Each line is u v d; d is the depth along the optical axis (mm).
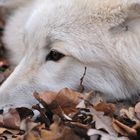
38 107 5652
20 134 5309
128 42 5844
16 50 8844
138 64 5824
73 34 6047
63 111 5527
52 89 6109
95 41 5969
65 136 4879
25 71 6266
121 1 5918
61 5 6289
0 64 8844
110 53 5910
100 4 6070
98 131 4996
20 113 5758
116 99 6141
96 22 6016
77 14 6129
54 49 6094
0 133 5324
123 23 5883
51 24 6168
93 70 6059
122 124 5113
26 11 8852
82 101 5559
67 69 6078
